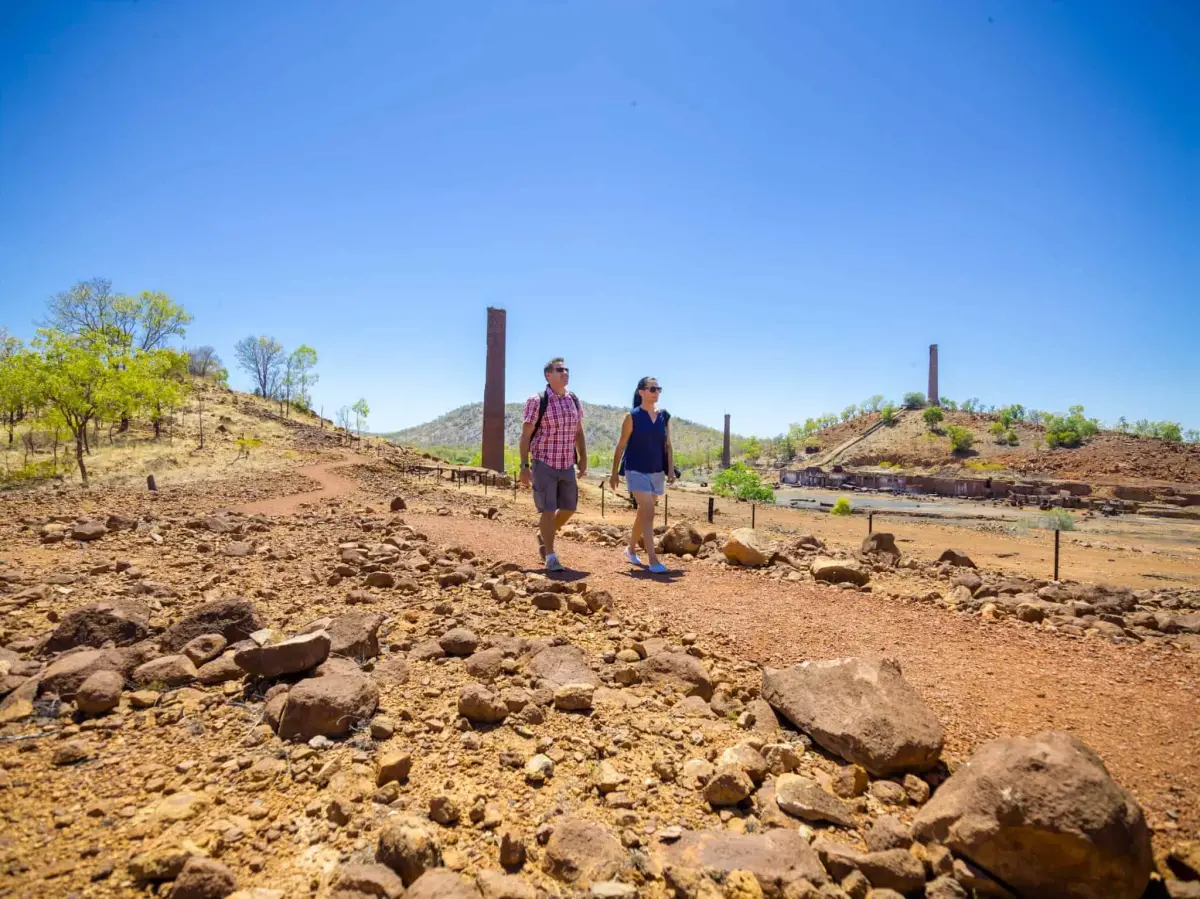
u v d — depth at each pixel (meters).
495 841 2.00
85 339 38.44
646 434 6.24
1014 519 37.19
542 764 2.41
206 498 16.44
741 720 2.90
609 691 3.15
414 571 5.71
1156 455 84.38
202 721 2.74
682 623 4.37
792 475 92.62
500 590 4.82
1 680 2.99
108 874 1.78
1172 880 1.88
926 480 72.94
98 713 2.78
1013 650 3.90
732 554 6.96
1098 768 1.96
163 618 4.08
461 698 2.84
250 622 3.77
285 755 2.48
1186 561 20.05
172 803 2.12
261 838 1.98
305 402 74.94
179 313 52.50
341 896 1.68
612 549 7.89
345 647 3.43
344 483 27.09
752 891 1.75
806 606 4.92
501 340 47.38
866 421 140.25
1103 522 41.53
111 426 46.59
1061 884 1.81
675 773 2.42
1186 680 3.37
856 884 1.82
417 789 2.26
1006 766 2.00
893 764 2.42
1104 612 5.37
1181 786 2.30
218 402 60.31
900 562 8.00
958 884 1.90
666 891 1.81
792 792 2.25
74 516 8.84
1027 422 116.50
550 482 5.92
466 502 20.45
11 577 4.85
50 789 2.21
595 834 1.96
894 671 2.85
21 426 44.47
